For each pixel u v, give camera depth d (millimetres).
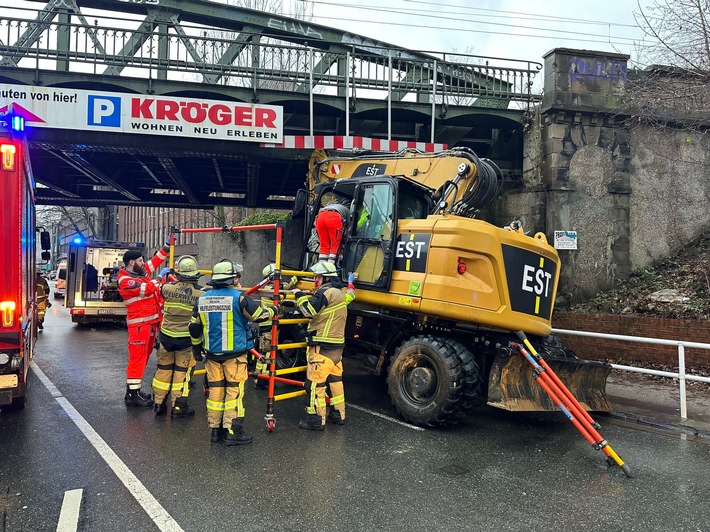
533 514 3936
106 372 8984
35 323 8148
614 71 11984
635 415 6656
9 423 5965
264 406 6906
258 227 6773
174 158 13516
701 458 5273
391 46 15336
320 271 6113
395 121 13531
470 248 6047
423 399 6121
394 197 6750
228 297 5328
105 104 10883
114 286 16125
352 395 7727
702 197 12289
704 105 10406
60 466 4695
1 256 5281
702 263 11086
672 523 3828
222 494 4152
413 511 3934
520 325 6219
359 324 7418
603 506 4098
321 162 9273
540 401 6027
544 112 12039
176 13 14672
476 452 5332
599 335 7352
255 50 12117
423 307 6148
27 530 3539
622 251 11930
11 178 5320
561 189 11766
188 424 6016
